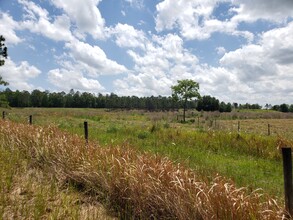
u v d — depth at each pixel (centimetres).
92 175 593
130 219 470
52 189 565
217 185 427
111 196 541
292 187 376
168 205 452
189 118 4081
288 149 376
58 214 464
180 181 469
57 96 11194
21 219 445
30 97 10788
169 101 9756
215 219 385
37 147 816
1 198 508
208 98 7462
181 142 1322
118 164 577
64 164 685
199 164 859
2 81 3622
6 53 3631
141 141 1305
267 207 390
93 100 11425
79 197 554
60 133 962
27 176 658
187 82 3478
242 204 377
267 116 4953
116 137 1388
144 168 537
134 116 4328
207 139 1345
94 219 465
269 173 826
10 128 1140
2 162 729
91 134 1478
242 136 1343
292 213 370
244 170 834
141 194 489
